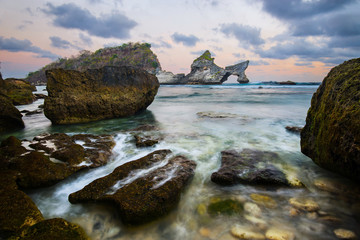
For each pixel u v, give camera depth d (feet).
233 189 12.35
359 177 10.49
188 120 33.09
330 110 12.60
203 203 11.09
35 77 413.39
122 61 412.57
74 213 10.49
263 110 43.32
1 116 25.99
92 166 14.97
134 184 11.50
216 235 8.75
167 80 355.15
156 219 9.77
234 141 21.48
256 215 9.87
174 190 10.98
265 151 17.15
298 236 8.44
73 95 31.07
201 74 333.21
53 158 15.02
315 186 12.06
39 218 8.93
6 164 13.15
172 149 19.08
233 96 82.38
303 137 16.08
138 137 21.84
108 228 9.47
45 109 29.78
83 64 397.39
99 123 31.63
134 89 38.06
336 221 9.25
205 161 16.31
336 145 11.41
